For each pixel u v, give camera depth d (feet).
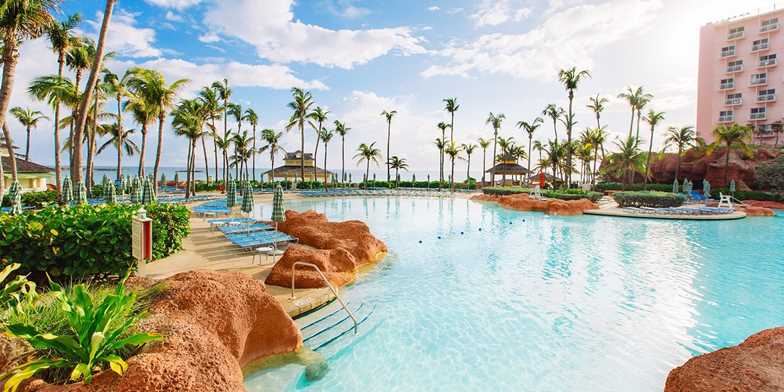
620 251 50.42
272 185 171.94
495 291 34.04
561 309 29.99
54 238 23.49
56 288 15.20
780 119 172.14
